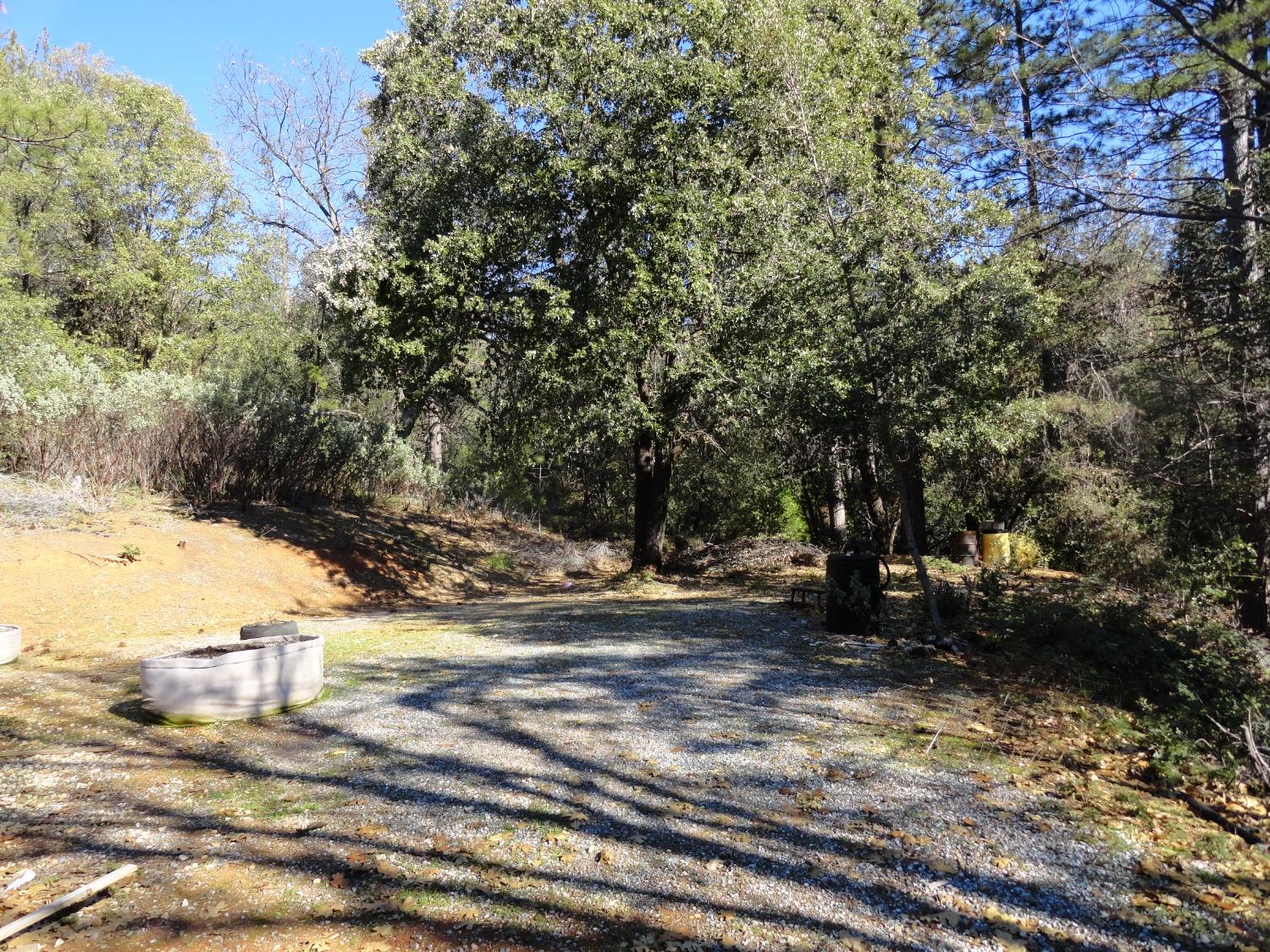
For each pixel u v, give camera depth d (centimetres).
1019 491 1670
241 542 1358
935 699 603
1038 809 415
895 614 939
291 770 465
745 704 589
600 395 1261
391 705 593
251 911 314
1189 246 878
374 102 1697
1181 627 784
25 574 1005
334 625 998
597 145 1219
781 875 345
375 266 1277
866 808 412
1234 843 387
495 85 1341
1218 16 648
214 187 2336
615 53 1177
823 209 906
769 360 984
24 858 357
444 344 1314
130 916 310
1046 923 311
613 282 1235
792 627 881
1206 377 819
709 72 1166
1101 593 906
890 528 1891
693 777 452
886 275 793
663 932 303
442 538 1833
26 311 1806
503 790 434
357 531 1631
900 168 1065
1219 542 972
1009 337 791
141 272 2208
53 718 561
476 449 2441
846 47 1305
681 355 1256
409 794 430
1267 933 307
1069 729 541
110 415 1418
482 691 627
